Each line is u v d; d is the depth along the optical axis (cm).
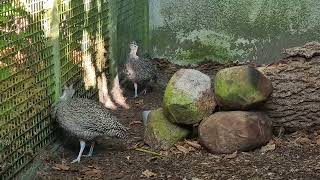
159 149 237
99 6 280
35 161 207
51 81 219
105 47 293
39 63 207
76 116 217
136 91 317
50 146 221
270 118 244
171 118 237
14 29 187
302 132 246
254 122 230
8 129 186
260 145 232
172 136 238
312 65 241
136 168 220
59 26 227
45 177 206
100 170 216
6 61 183
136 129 266
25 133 198
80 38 254
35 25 203
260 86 233
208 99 237
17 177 192
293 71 241
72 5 243
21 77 193
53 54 219
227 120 229
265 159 225
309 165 220
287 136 246
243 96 232
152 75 320
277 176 211
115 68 307
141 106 303
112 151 236
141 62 314
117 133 226
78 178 209
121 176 212
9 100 186
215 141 229
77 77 251
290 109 243
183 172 216
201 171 217
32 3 200
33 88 203
